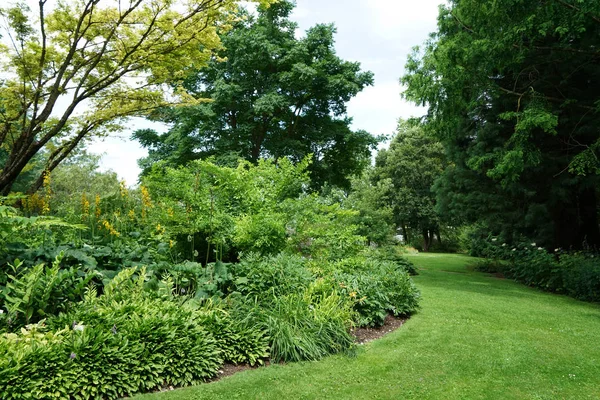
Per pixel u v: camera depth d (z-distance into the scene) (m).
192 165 8.41
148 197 8.04
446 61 12.30
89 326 3.81
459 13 13.12
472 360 5.04
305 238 8.19
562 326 7.02
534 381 4.47
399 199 34.75
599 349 5.72
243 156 17.44
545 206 13.84
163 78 10.73
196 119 17.48
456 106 12.89
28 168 11.20
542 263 12.16
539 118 10.11
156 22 9.36
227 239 7.26
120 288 4.94
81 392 3.39
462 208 16.88
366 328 6.22
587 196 14.34
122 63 9.91
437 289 10.71
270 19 19.61
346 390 4.05
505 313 7.88
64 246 5.35
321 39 18.69
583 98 12.30
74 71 9.57
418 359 5.02
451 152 16.38
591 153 10.52
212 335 4.47
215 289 5.43
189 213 6.97
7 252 4.86
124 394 3.64
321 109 19.84
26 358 3.29
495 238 16.81
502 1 10.52
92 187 25.48
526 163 11.67
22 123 9.95
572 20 9.73
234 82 18.31
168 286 5.16
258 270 5.80
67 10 9.19
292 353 4.75
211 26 9.96
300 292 5.84
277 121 19.64
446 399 3.94
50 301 4.30
